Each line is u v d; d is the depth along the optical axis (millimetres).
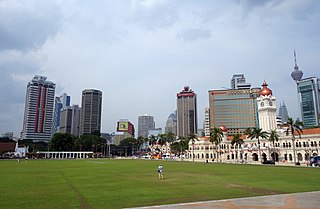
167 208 20125
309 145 126375
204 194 26906
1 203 22797
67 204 22203
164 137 198375
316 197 24375
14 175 50375
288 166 85562
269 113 158000
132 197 25312
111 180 41188
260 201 22562
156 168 72438
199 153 179125
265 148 141000
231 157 169000
